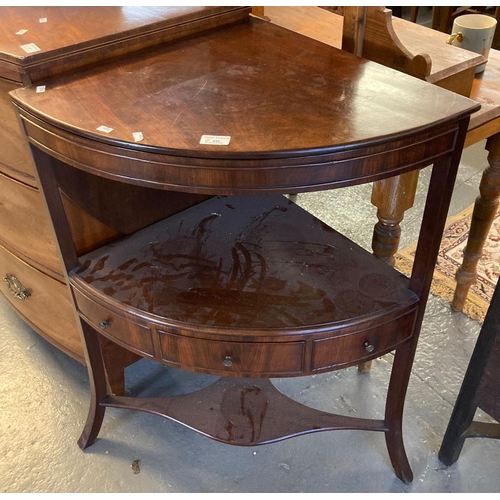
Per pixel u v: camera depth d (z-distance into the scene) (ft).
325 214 6.57
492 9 9.36
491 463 4.11
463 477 4.03
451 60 3.60
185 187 2.49
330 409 4.52
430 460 4.14
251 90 2.76
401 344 3.30
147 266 3.41
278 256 3.45
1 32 3.17
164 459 4.19
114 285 3.27
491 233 6.17
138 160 2.46
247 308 3.08
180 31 3.35
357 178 2.48
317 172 2.40
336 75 2.89
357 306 3.06
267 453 4.20
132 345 3.32
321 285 3.22
